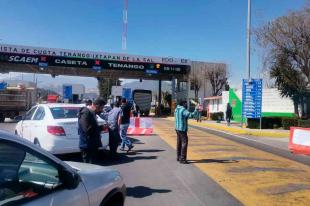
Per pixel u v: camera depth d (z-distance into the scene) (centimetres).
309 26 3288
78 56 4753
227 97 4622
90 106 962
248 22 3022
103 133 1316
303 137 1688
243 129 2873
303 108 3722
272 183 1004
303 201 841
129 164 1261
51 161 417
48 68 5356
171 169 1177
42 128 1238
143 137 2128
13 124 3136
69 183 421
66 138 1222
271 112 3956
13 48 4538
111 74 5956
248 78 3042
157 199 840
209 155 1462
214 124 3584
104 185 489
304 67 3406
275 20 3431
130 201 820
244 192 909
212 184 986
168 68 5103
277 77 3644
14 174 388
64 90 5347
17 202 366
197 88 6425
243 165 1259
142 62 5003
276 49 3447
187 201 827
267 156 1497
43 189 399
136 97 5662
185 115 1271
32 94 3928
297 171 1182
